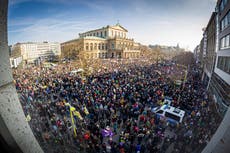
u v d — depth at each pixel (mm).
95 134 9078
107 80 21406
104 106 12453
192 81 22859
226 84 12180
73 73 27344
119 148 7961
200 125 9859
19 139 1115
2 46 1024
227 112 1216
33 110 11883
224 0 15664
